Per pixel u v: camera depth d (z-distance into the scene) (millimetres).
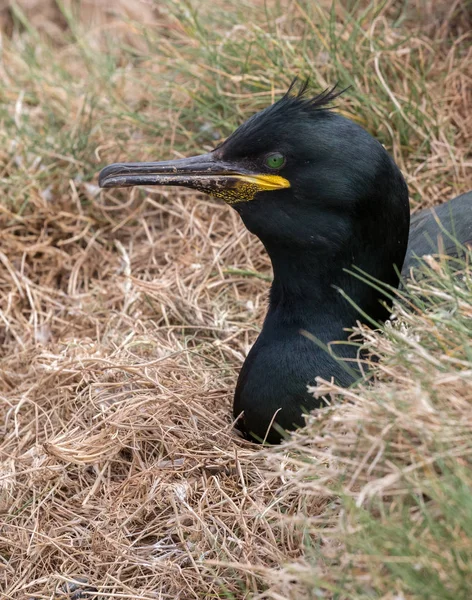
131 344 9148
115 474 7949
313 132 7383
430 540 5578
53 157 11680
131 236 11312
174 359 8930
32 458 8133
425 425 5902
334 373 7629
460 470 5633
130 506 7531
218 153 7695
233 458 7688
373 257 7688
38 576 7289
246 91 11688
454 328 6516
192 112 11719
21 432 8562
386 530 5613
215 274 10531
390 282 7914
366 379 6797
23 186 11312
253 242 10727
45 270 10977
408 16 12320
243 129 7621
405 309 7953
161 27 13609
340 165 7352
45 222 11180
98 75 12969
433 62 11750
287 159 7410
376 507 6031
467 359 6352
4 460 8297
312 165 7379
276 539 6848
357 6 12289
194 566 6773
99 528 7301
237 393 7965
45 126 12188
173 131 11656
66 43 14586
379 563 5676
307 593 5883
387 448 6051
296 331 7723
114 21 14523
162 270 10656
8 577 7273
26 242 11188
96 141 11781
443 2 12234
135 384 8531
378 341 6766
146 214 11406
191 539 7102
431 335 6676
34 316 10367
